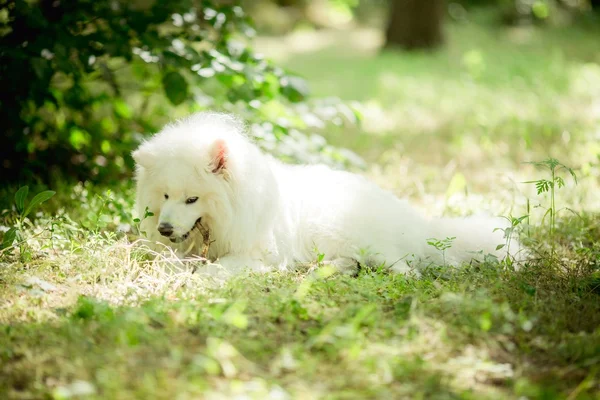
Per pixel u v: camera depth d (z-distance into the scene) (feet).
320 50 77.66
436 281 17.31
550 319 14.87
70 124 28.32
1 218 21.59
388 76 55.26
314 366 12.07
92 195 24.41
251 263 18.28
